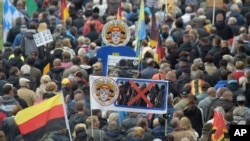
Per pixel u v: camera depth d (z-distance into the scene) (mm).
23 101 50531
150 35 60500
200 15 69375
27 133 44344
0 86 53406
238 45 58375
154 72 54688
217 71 55406
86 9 72688
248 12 70812
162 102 48281
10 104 49281
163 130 47344
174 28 64188
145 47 59281
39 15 68938
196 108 49625
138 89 48156
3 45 66188
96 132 46656
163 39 63906
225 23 66875
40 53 59281
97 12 70750
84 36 64562
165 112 48188
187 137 46406
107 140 46531
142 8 58656
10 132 47312
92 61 57562
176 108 49688
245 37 61688
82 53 57375
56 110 44375
